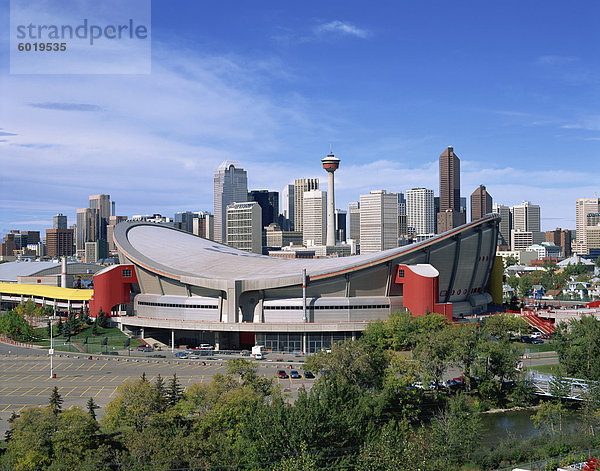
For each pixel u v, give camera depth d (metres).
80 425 82.25
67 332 192.50
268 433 75.62
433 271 178.00
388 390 108.06
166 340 197.62
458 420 93.81
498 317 173.88
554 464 89.00
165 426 86.88
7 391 125.75
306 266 194.88
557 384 117.31
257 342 177.75
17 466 75.38
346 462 71.31
